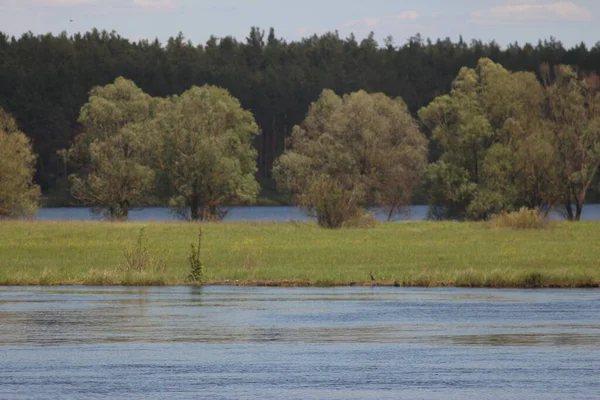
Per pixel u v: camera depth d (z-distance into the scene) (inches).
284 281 4643.2
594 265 5280.5
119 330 3073.3
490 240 7263.8
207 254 6013.8
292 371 2409.0
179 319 3336.6
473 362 2522.1
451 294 4188.0
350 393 2169.0
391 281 4623.5
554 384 2252.7
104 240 7224.4
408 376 2349.9
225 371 2406.5
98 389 2208.4
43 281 4687.5
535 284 4562.0
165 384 2261.3
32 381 2294.5
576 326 3152.1
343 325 3189.0
